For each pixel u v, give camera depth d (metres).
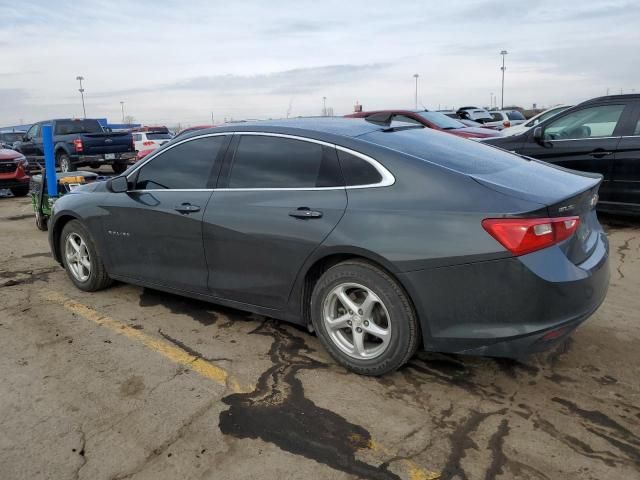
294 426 2.84
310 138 3.52
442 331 3.01
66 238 5.01
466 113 19.56
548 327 2.84
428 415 2.92
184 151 4.15
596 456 2.57
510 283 2.81
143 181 4.36
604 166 6.96
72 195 5.00
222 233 3.74
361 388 3.20
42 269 5.79
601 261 3.20
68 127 17.22
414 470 2.49
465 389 3.18
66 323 4.24
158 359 3.61
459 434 2.75
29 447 2.71
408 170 3.15
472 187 2.99
